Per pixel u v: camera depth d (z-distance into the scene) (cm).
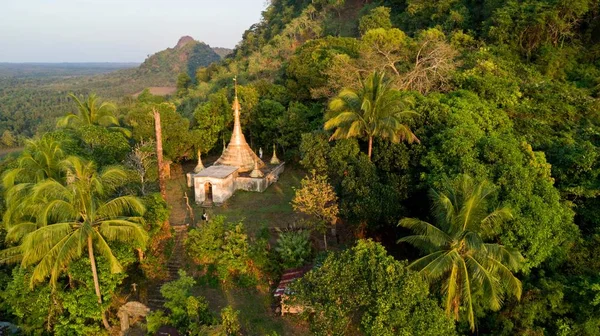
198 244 2975
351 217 2803
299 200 2922
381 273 2041
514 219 2291
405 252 2886
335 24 8281
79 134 4084
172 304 2453
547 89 4319
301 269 2783
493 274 2117
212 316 2461
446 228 2178
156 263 2959
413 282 2005
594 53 5209
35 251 2214
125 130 4628
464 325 2309
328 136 3325
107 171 2550
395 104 2872
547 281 2328
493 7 5728
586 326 2166
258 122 5100
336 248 3005
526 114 3853
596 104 4138
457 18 5894
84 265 2461
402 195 2842
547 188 2516
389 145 3002
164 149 4547
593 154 2833
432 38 5069
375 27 6581
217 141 5281
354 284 2089
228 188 3944
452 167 2617
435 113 3033
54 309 2467
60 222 2356
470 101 3369
